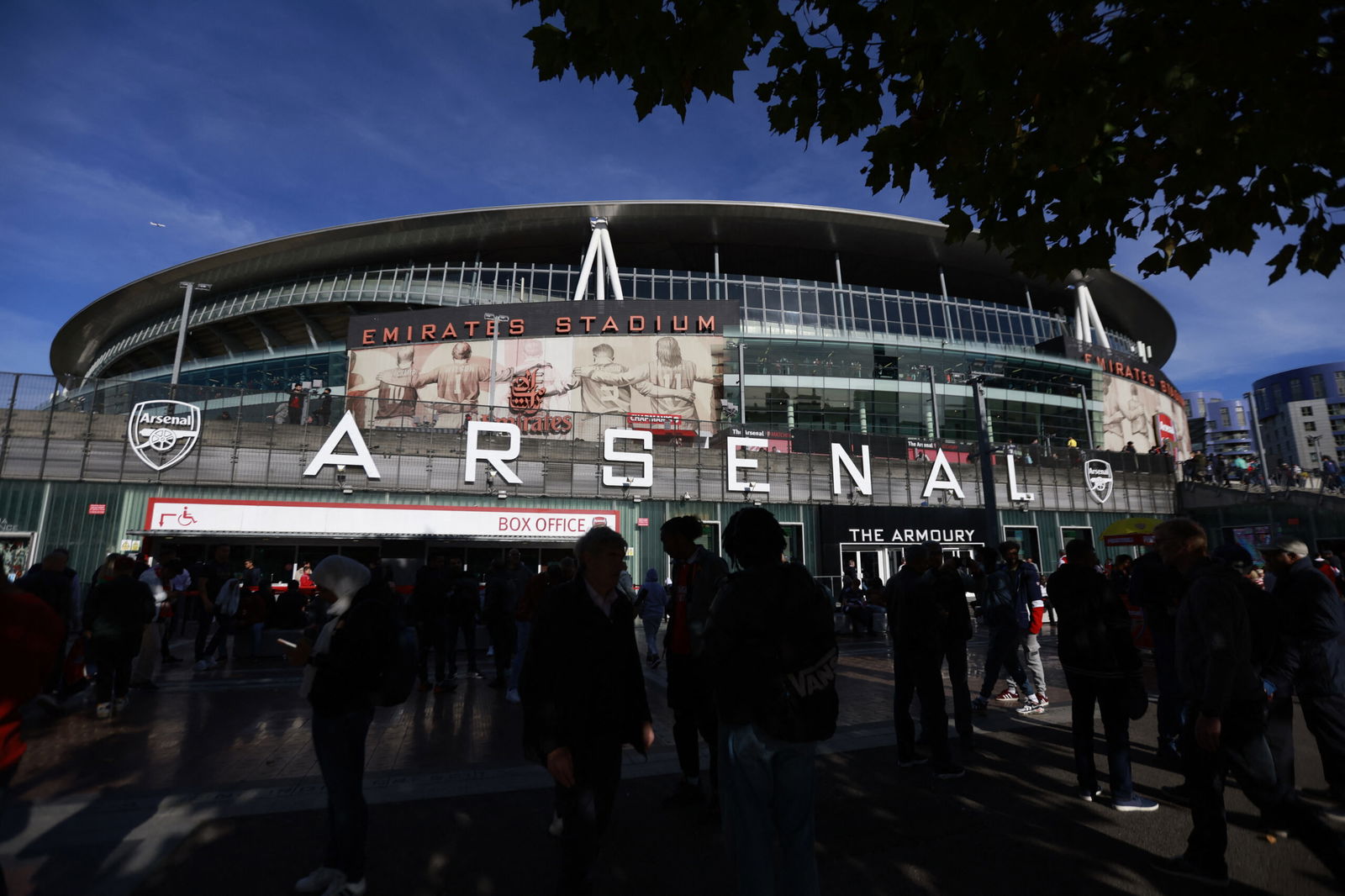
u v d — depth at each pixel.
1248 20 2.95
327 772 3.18
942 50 3.53
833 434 29.89
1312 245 3.72
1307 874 3.39
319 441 22.84
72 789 4.71
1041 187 3.80
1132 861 3.54
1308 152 3.49
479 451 24.47
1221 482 37.56
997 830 3.94
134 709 7.65
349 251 51.50
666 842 3.78
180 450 21.23
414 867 3.45
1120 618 4.39
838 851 3.65
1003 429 43.97
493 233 50.25
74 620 7.68
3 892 3.00
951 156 3.77
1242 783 3.28
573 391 38.31
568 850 2.87
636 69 3.37
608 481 25.91
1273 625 3.61
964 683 5.80
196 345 57.53
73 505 19.91
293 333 54.34
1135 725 6.79
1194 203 3.86
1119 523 21.02
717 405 39.06
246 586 12.43
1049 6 3.08
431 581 8.77
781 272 56.66
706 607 4.02
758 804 2.51
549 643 2.98
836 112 3.81
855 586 17.31
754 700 2.51
